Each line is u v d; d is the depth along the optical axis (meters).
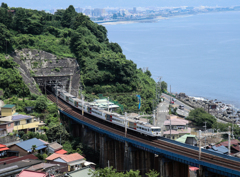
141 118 194.75
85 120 172.00
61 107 199.88
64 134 164.12
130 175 99.50
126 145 141.88
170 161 127.69
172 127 179.88
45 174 108.31
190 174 143.00
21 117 158.62
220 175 112.75
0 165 116.94
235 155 136.50
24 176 105.56
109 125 164.00
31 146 137.88
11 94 197.12
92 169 121.38
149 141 133.88
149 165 142.12
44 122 181.00
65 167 121.69
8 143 143.00
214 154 112.38
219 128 183.62
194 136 159.88
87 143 172.25
